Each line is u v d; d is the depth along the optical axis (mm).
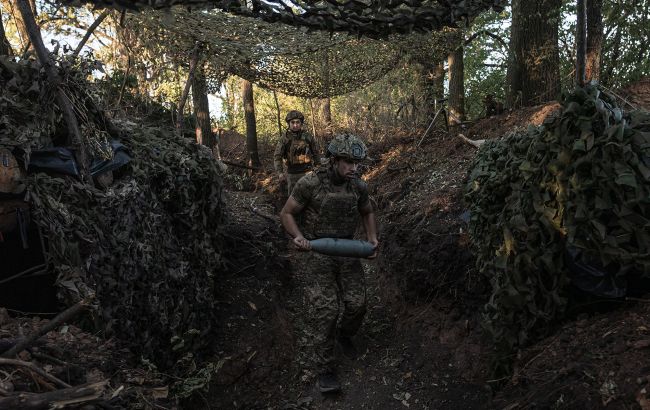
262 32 5344
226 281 4734
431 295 4500
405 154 7781
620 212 2496
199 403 3633
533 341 2926
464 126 7473
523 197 2934
